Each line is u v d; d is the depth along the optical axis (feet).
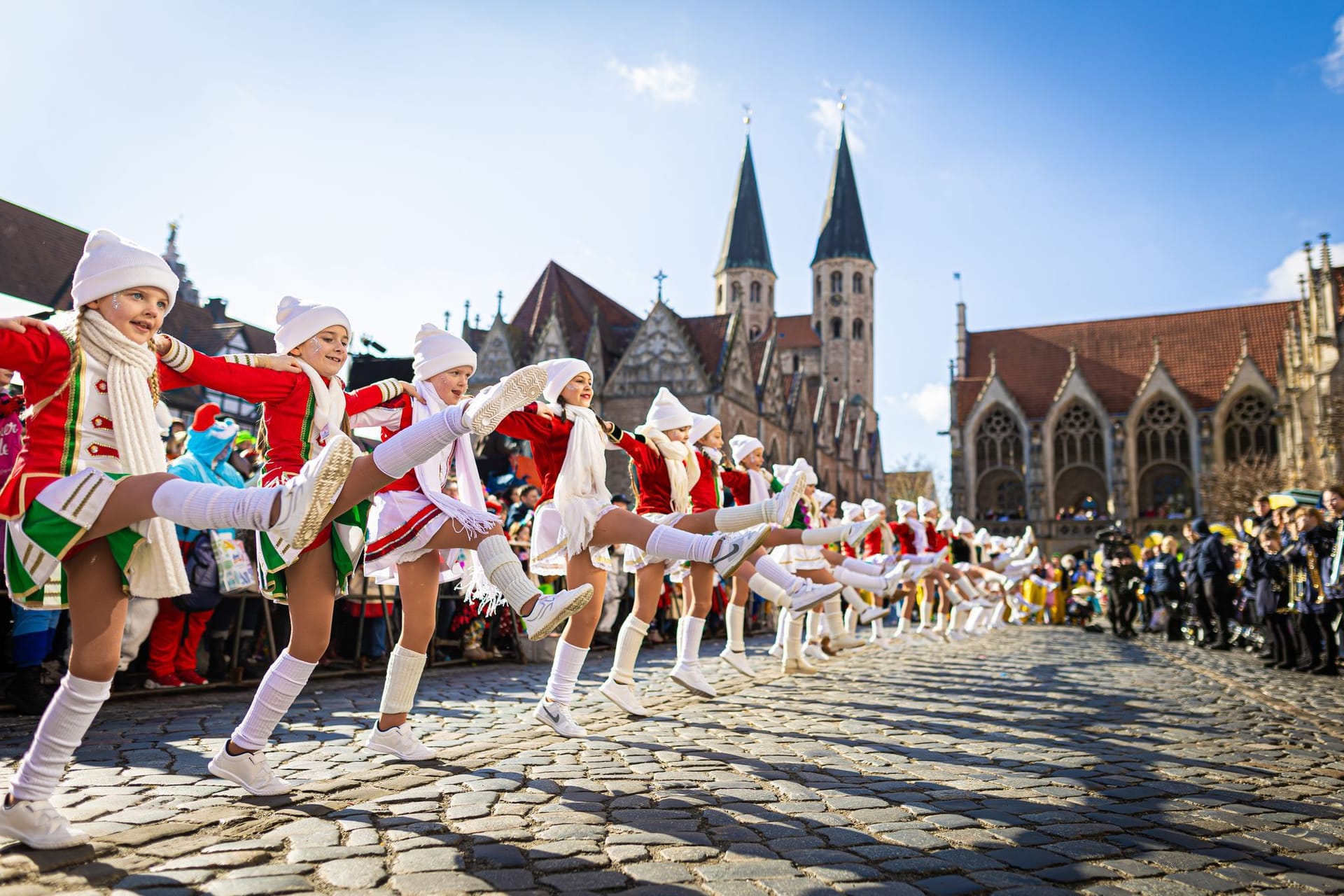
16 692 22.90
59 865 10.35
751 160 286.46
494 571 16.01
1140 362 233.14
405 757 17.58
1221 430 215.31
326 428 14.93
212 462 27.22
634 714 24.14
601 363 174.09
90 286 11.38
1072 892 10.83
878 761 18.62
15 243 105.09
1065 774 17.92
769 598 34.45
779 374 205.16
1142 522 218.59
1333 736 24.18
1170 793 16.48
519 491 44.45
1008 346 248.52
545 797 14.46
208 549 28.30
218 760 14.05
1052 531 224.53
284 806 13.48
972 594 57.88
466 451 17.49
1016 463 233.35
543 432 20.49
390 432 17.13
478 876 10.46
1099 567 101.40
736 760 18.12
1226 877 11.62
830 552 36.52
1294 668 44.70
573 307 193.16
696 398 167.73
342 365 15.43
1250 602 53.98
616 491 166.20
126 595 11.56
